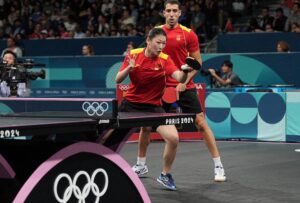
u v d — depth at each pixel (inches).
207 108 466.3
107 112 169.6
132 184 174.4
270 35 585.6
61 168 155.2
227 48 599.2
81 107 177.9
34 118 170.2
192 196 256.7
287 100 442.6
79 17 778.2
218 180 288.4
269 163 346.3
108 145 189.3
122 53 647.8
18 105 233.8
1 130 135.7
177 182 288.8
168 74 238.2
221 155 379.2
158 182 289.0
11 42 658.8
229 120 460.4
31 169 175.8
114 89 515.5
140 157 296.7
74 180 158.4
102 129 162.7
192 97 281.6
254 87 476.1
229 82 500.4
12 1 834.2
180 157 370.6
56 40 673.0
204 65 540.4
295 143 438.3
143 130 287.3
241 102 456.1
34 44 682.2
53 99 179.6
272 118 447.8
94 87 578.9
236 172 316.2
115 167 170.2
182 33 274.8
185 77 231.3
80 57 583.8
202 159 362.3
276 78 523.5
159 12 689.0
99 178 165.2
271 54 523.5
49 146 178.1
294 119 441.1
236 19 719.1
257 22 663.8
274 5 733.9
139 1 756.0
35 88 561.0
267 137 449.7
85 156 161.3
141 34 677.3
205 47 636.1
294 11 649.6
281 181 290.4
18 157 181.3
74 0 807.1
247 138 455.8
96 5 776.3
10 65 348.5
